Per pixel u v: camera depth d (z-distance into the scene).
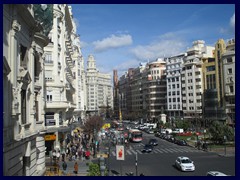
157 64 132.38
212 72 88.31
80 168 34.25
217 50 86.00
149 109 132.25
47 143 45.25
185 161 33.91
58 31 49.19
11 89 19.98
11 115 19.81
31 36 25.83
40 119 29.28
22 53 23.95
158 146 58.50
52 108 45.31
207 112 88.19
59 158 41.44
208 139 63.22
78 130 71.56
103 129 79.12
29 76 24.09
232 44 79.62
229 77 78.44
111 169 34.69
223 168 34.38
